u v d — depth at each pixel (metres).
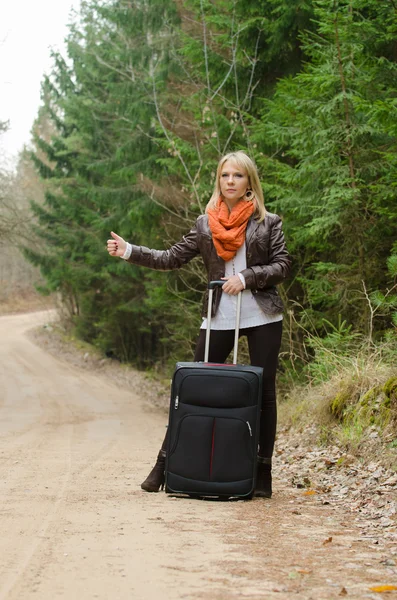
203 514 4.58
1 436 11.31
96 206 25.61
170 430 5.14
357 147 9.73
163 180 17.36
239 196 5.21
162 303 18.62
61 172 31.14
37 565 3.34
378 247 10.09
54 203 30.88
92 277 31.05
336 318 11.23
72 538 3.87
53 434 11.84
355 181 9.54
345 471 6.45
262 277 5.10
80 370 30.19
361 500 5.27
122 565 3.34
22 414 16.44
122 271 27.70
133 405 19.22
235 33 12.77
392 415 6.74
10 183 29.12
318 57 10.38
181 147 13.80
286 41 12.38
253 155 12.02
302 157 10.29
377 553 3.73
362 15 9.97
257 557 3.56
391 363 8.29
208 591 2.98
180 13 17.19
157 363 29.67
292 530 4.24
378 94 9.28
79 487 5.69
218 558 3.51
